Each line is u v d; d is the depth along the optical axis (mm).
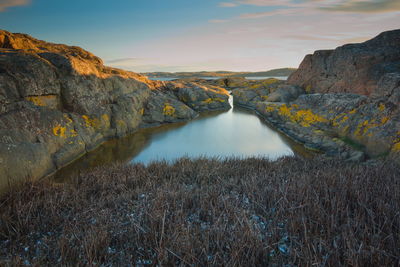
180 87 21656
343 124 10305
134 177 6078
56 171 7570
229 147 10789
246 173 6320
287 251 3215
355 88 14555
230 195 4918
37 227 3986
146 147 10562
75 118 9539
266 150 10391
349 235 3123
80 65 10609
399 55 13773
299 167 6906
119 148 10234
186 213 4164
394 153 6945
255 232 3357
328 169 6141
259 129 14250
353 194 4375
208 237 3312
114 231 3715
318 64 19078
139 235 3539
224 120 16938
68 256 3160
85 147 9508
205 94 22344
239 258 2924
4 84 6965
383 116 8438
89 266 2850
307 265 2637
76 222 3920
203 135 12812
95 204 4707
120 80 13703
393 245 2945
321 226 3547
